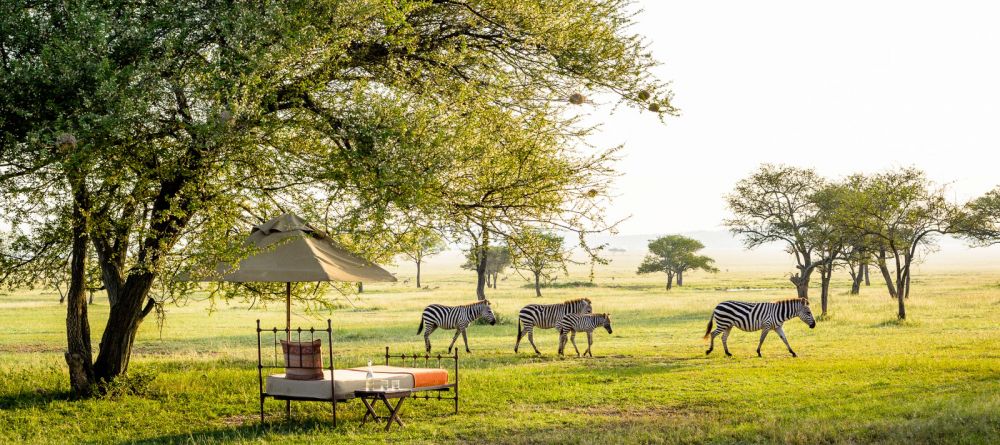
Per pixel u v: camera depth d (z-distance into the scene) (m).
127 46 11.05
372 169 11.90
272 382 11.77
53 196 12.36
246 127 11.28
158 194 13.54
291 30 11.27
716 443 9.70
